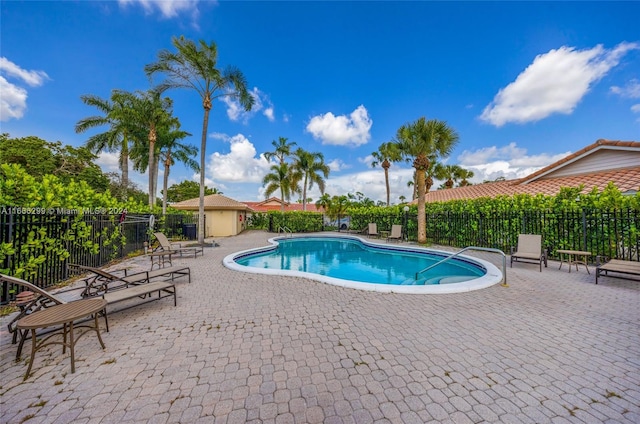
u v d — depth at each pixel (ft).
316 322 13.33
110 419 6.96
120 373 9.04
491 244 36.32
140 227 41.06
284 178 88.58
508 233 33.91
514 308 14.93
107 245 29.19
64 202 21.50
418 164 44.91
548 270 24.16
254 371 9.10
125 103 63.52
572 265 25.95
